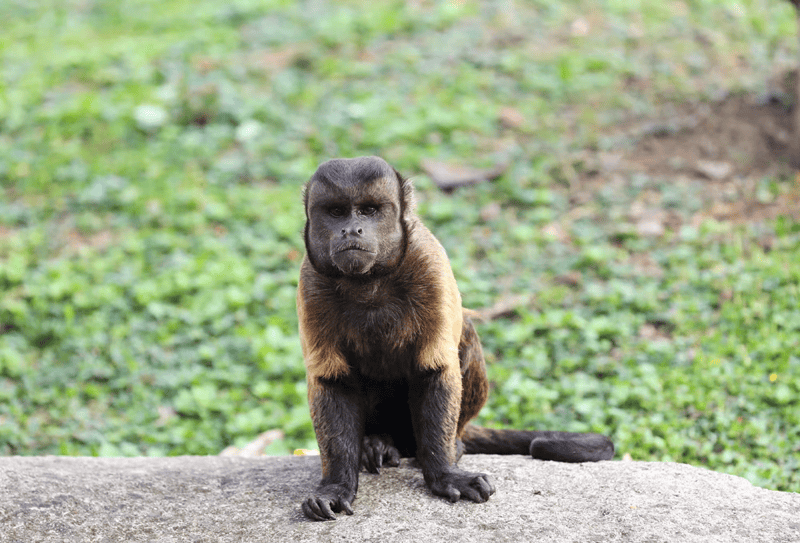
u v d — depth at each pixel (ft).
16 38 58.59
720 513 14.70
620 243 36.70
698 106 44.68
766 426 25.00
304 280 15.93
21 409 30.09
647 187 39.63
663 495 15.42
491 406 28.09
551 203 39.70
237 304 34.83
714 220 36.65
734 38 52.19
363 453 17.29
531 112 46.29
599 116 45.52
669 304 32.32
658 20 54.54
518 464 17.31
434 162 42.37
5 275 36.52
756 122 42.11
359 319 15.88
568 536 13.97
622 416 26.37
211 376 31.35
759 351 28.37
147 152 44.73
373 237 14.67
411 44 53.72
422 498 15.60
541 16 55.93
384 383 16.81
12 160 44.21
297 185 42.09
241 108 47.44
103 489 16.26
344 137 44.98
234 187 42.45
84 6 63.98
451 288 16.22
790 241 34.06
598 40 52.54
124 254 38.32
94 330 33.73
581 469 16.85
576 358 30.17
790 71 45.96
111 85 50.57
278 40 54.95
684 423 25.49
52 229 39.99
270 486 16.71
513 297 34.32
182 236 39.40
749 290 31.55
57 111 47.37
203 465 18.74
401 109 47.03
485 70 50.49
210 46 54.39
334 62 51.29
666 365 28.86
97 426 29.14
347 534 14.34
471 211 39.63
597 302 33.09
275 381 31.22
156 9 61.98
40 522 14.78
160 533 14.74
